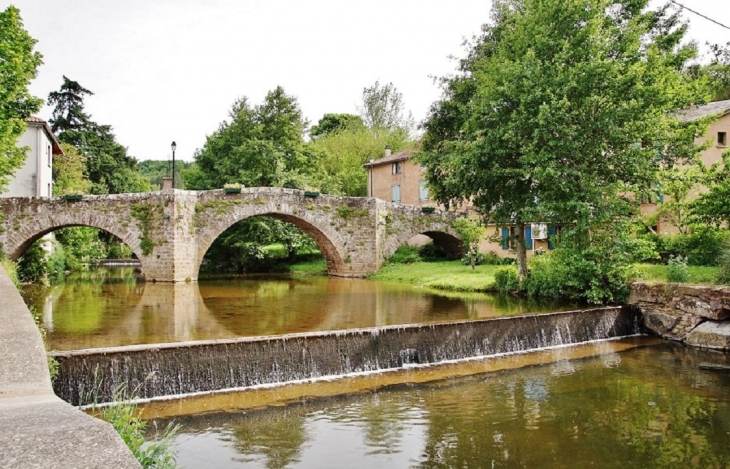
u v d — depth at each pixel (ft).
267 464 21.65
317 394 31.09
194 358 31.50
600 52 56.24
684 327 47.09
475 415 27.66
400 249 119.85
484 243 104.47
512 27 75.82
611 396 31.01
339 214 97.86
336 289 75.92
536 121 56.70
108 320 47.47
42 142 102.53
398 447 23.52
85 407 27.58
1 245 78.07
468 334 40.88
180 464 21.47
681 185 58.23
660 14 65.67
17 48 57.82
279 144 136.56
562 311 48.65
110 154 184.24
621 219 56.90
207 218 88.07
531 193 62.34
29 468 8.18
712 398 30.68
